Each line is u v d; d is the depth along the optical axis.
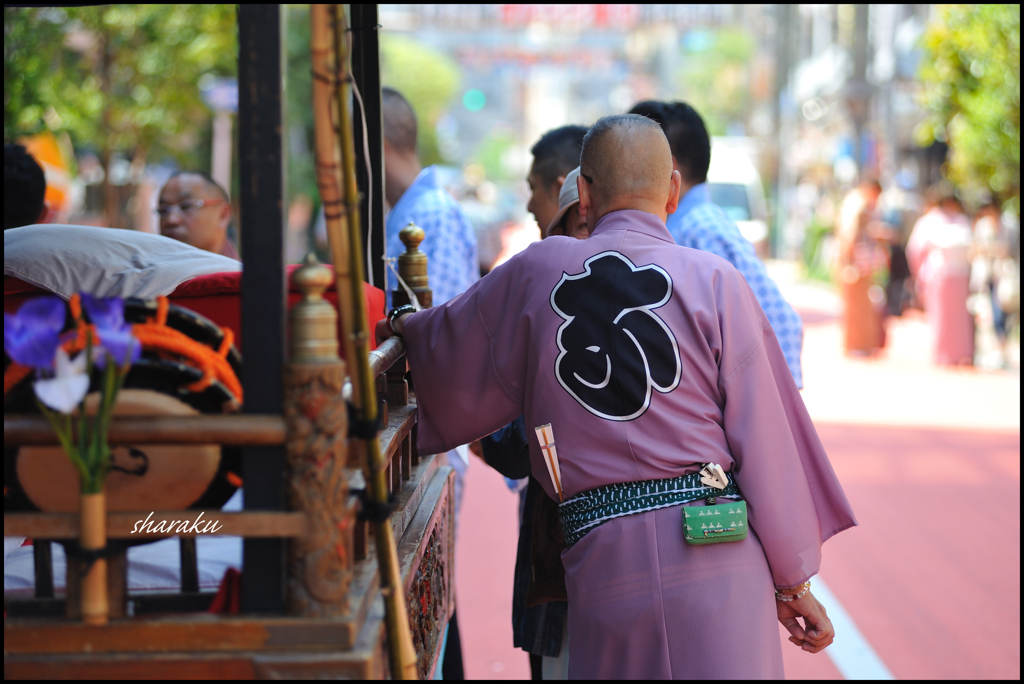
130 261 3.62
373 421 2.64
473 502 9.82
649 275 3.33
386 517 2.68
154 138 19.17
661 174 3.54
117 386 2.39
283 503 2.49
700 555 3.15
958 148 17.67
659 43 82.31
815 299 28.95
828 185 40.34
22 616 2.55
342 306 2.59
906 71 31.08
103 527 2.44
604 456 3.24
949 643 6.27
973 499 9.31
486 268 17.78
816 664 6.02
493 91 132.00
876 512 8.96
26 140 11.71
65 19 12.88
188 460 2.54
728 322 3.28
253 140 2.46
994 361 17.56
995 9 16.39
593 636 3.24
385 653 2.74
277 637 2.45
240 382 2.66
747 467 3.22
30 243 3.64
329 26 2.45
